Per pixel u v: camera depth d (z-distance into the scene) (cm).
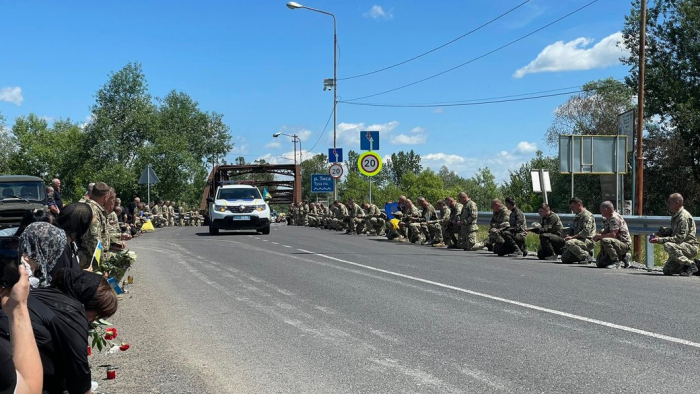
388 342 655
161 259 1500
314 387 512
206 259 1495
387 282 1080
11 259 290
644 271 1248
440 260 1448
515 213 1579
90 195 825
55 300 362
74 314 360
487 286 1027
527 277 1139
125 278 1151
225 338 687
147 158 4734
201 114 6475
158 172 4775
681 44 3812
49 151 6378
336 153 3366
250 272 1238
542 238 1466
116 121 4850
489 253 1669
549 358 584
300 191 3953
